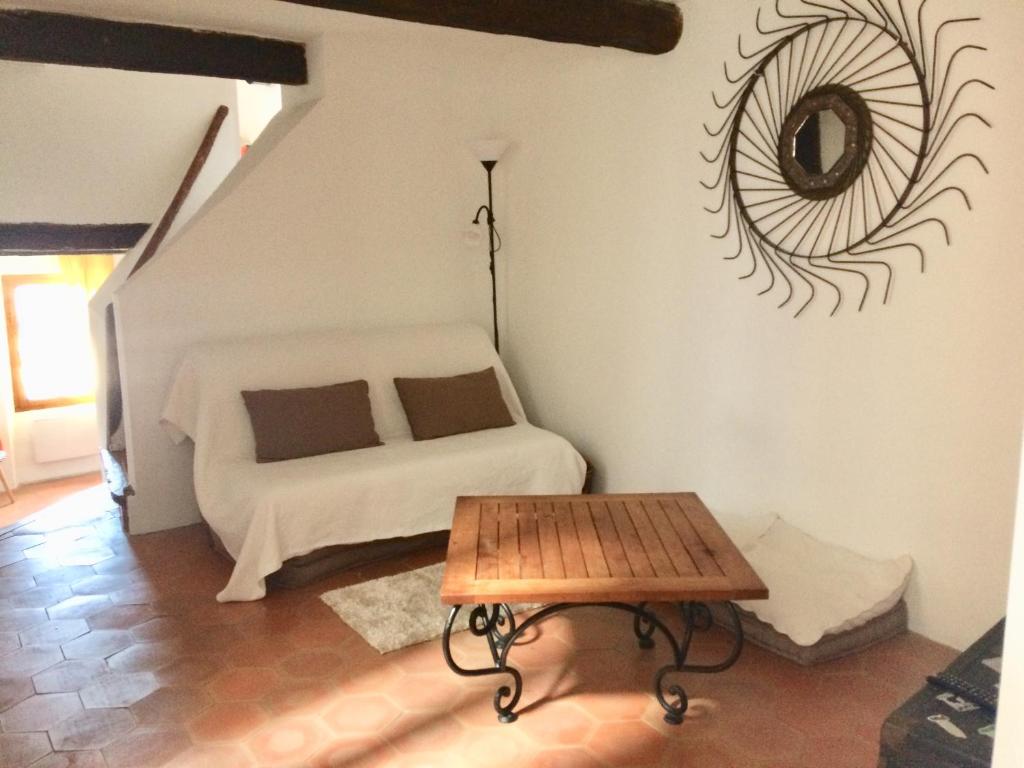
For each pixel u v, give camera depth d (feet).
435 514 11.77
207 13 11.81
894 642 9.10
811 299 9.95
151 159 16.78
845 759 7.15
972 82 8.13
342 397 12.51
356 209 13.99
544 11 9.80
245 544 10.38
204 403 12.05
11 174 15.39
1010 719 3.39
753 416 10.89
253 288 13.35
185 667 8.84
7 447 20.13
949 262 8.52
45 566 11.63
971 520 8.64
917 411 9.00
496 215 15.20
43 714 7.98
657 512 9.15
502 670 7.93
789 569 9.60
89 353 21.02
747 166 10.49
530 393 15.10
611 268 12.84
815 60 9.53
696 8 10.83
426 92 14.24
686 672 8.58
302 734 7.62
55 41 11.64
